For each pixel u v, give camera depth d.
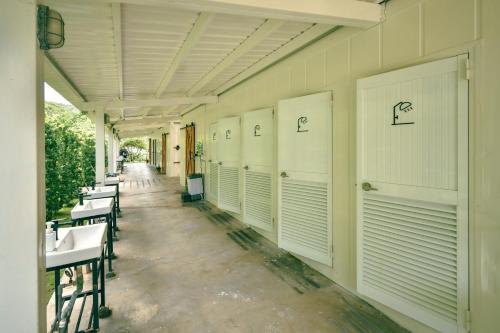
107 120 8.23
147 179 14.01
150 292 3.07
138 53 3.65
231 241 4.67
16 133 1.47
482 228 1.84
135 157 40.22
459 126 1.93
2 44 1.45
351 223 2.93
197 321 2.55
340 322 2.51
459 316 1.96
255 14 2.21
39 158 1.54
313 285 3.17
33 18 1.48
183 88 5.99
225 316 2.62
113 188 5.26
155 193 9.64
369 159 2.51
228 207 5.86
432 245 2.11
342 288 3.09
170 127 14.98
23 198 1.48
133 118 10.79
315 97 3.26
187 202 7.94
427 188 2.11
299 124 3.46
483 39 1.82
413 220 2.22
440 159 2.04
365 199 2.56
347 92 2.92
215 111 6.99
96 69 4.21
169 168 15.67
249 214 4.95
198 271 3.57
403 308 2.29
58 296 2.32
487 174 1.81
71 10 2.42
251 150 4.83
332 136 3.12
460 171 1.93
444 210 2.04
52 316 2.68
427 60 2.16
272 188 4.41
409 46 2.29
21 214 1.48
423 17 2.18
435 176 2.07
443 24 2.05
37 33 1.51
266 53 3.97
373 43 2.61
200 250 4.28
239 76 5.06
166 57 3.86
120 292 3.08
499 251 1.77
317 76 3.34
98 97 6.25
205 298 2.93
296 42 3.41
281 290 3.07
